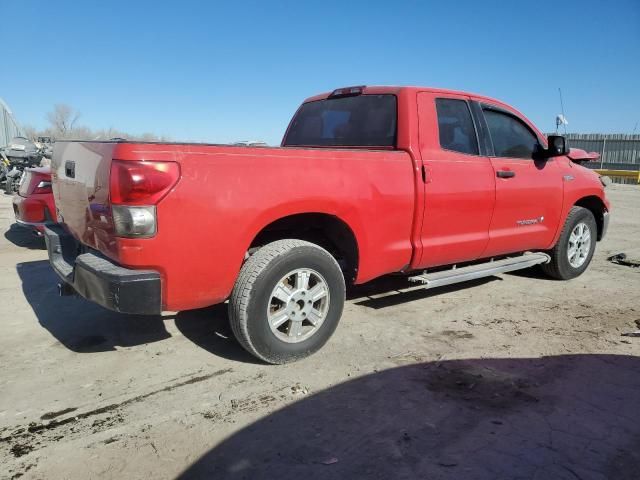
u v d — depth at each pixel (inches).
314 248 144.6
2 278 231.3
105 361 146.6
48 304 195.5
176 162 121.6
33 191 266.4
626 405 125.0
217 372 140.3
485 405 124.0
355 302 201.8
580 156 243.9
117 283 118.3
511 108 209.9
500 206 197.0
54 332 167.9
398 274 183.9
